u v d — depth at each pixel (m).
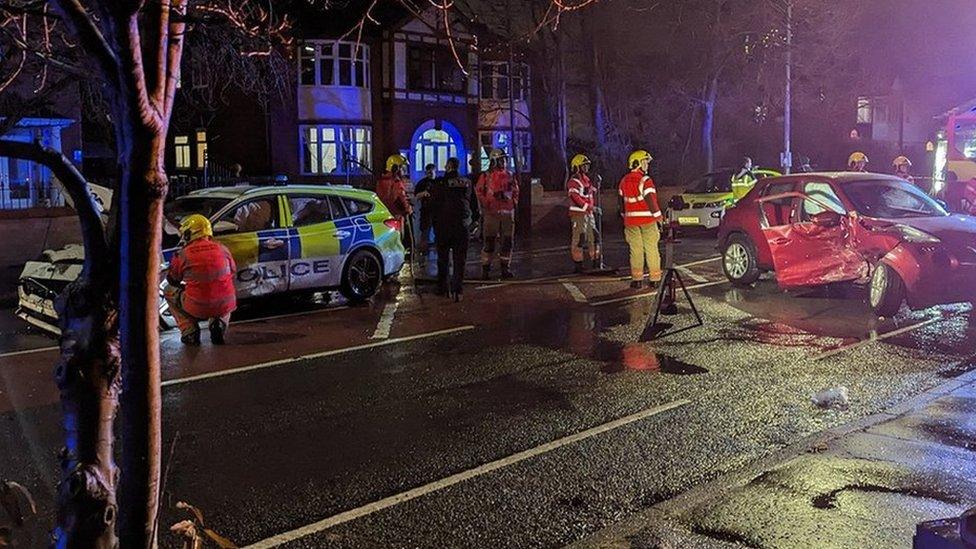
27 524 4.57
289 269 11.76
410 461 5.91
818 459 5.74
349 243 12.44
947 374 8.16
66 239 16.44
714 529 4.65
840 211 11.80
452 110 35.22
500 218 14.97
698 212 22.78
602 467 5.77
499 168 15.05
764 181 13.28
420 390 7.74
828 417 6.85
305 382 8.02
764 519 4.76
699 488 5.32
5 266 15.68
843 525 4.65
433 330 10.48
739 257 13.58
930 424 6.48
